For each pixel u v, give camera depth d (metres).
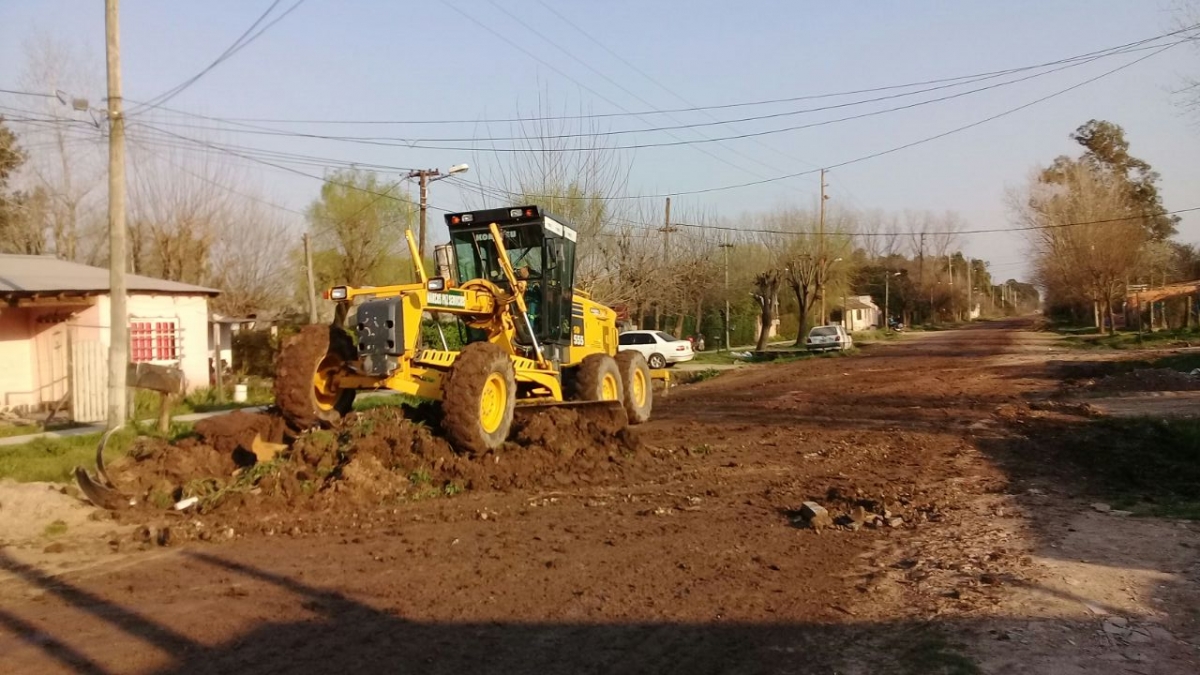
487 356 10.67
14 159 31.72
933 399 21.36
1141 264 57.78
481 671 5.21
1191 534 8.24
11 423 17.88
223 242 34.66
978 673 5.27
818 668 5.33
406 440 10.41
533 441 11.43
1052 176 59.28
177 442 10.56
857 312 96.56
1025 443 13.98
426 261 36.12
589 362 13.66
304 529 8.51
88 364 18.00
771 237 53.94
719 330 58.31
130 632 5.83
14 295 19.19
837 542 8.16
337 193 40.41
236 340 29.39
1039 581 6.92
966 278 136.12
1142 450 12.99
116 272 14.54
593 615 6.19
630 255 34.62
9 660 5.36
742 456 12.97
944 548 7.91
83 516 8.84
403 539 8.15
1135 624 6.04
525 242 12.99
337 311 11.23
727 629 5.96
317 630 5.86
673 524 8.77
